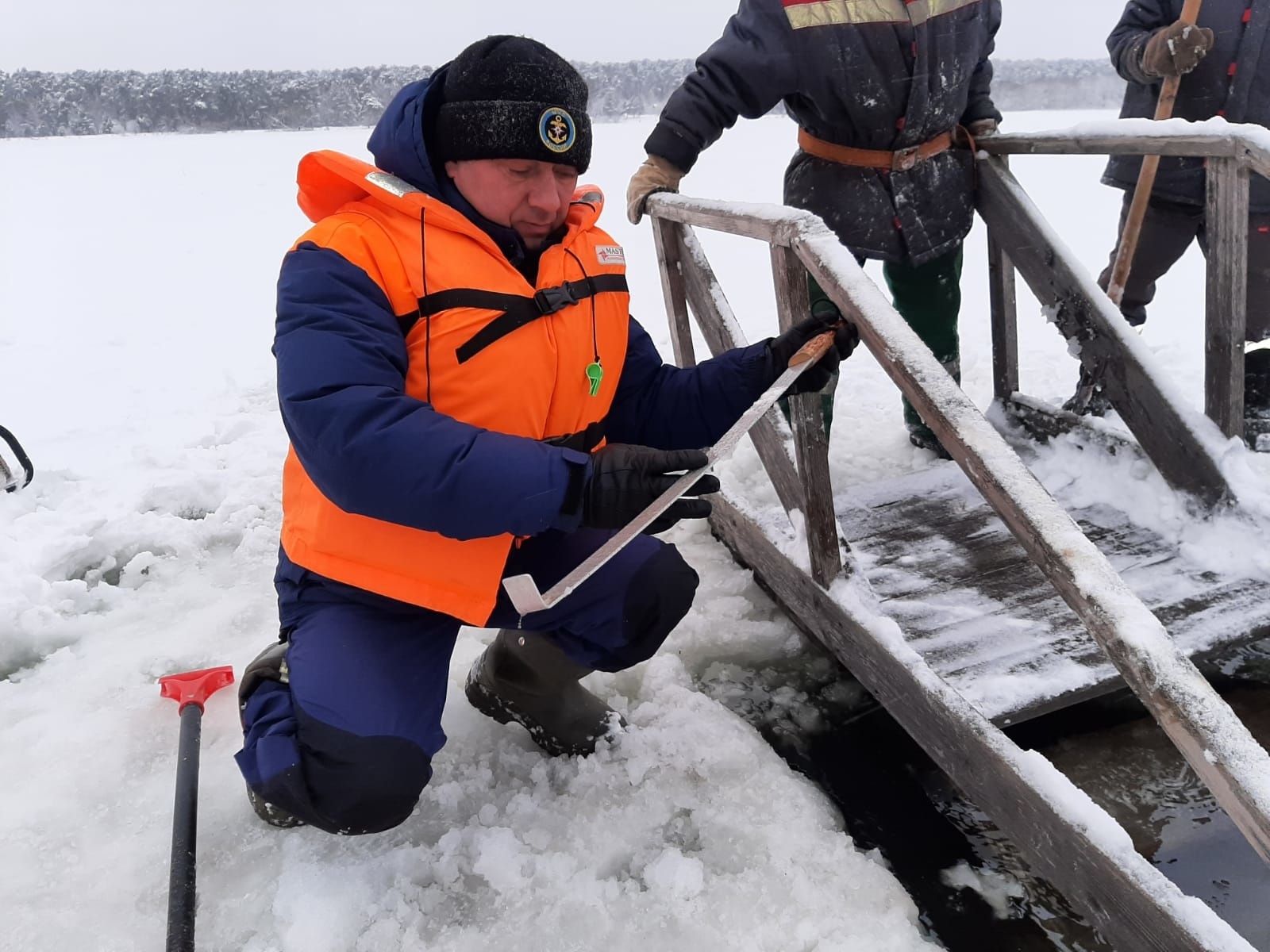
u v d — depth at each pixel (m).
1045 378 3.90
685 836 1.81
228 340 5.55
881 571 2.38
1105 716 2.11
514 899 1.68
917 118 2.59
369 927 1.64
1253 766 1.06
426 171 1.50
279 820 1.79
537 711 1.95
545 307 1.54
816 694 2.25
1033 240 2.75
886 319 1.63
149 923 1.68
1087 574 1.26
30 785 2.00
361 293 1.42
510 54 1.45
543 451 1.39
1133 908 1.36
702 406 1.85
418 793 1.60
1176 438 2.47
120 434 3.91
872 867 1.71
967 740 1.68
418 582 1.58
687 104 2.60
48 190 13.06
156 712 2.21
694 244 2.60
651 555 1.81
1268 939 1.59
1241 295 2.31
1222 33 3.06
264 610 2.61
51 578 2.79
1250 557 2.25
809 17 2.46
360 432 1.34
